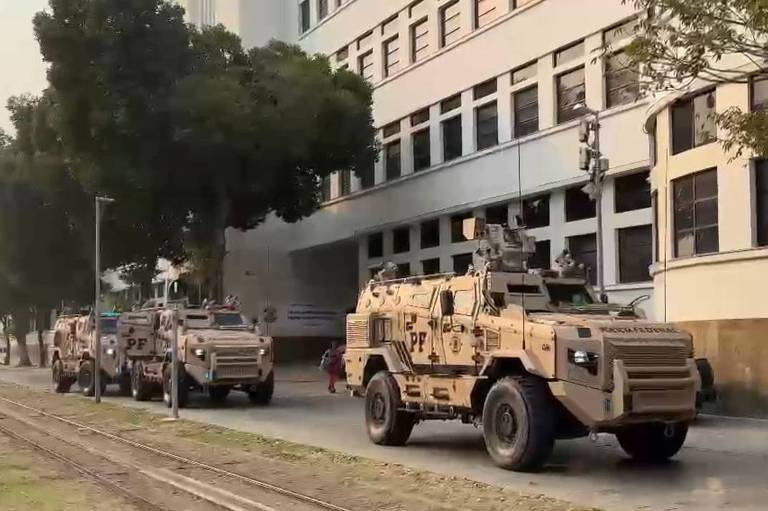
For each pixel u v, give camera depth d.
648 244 25.34
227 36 35.78
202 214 36.75
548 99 28.72
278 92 33.72
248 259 47.38
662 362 11.05
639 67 12.36
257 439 15.10
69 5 31.38
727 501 9.45
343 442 14.91
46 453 13.83
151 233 38.12
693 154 19.66
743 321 18.02
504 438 11.61
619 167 25.53
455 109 34.22
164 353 24.08
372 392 14.73
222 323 24.09
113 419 19.27
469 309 12.67
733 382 18.09
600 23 26.39
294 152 33.59
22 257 43.66
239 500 9.70
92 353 27.64
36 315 63.97
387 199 39.22
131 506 9.54
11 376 43.50
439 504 9.22
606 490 10.15
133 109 31.52
